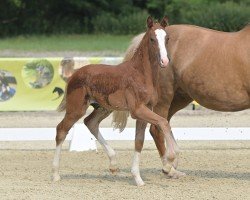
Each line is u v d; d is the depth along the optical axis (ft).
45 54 116.67
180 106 41.24
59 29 179.83
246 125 57.88
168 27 40.47
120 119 38.58
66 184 37.50
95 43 142.20
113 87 36.73
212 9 166.40
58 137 38.27
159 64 35.35
